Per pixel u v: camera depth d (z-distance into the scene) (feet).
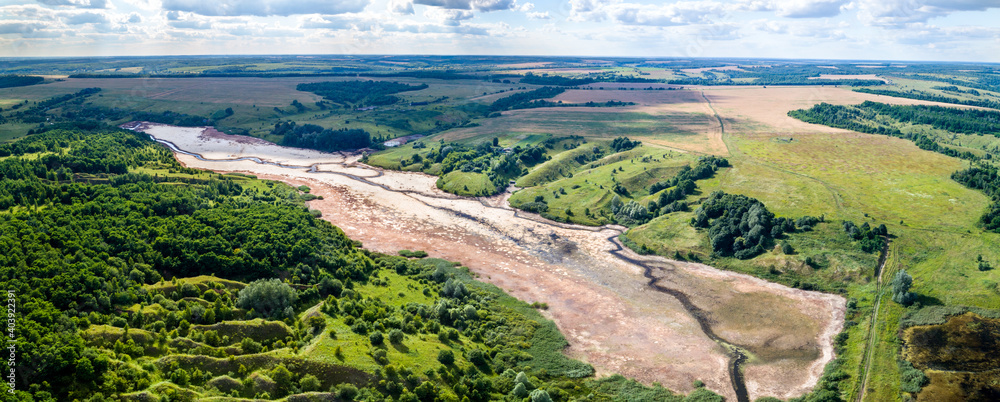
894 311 344.49
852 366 294.87
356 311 313.94
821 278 394.32
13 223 351.67
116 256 343.05
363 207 583.17
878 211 499.51
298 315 316.60
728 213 472.03
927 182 583.99
